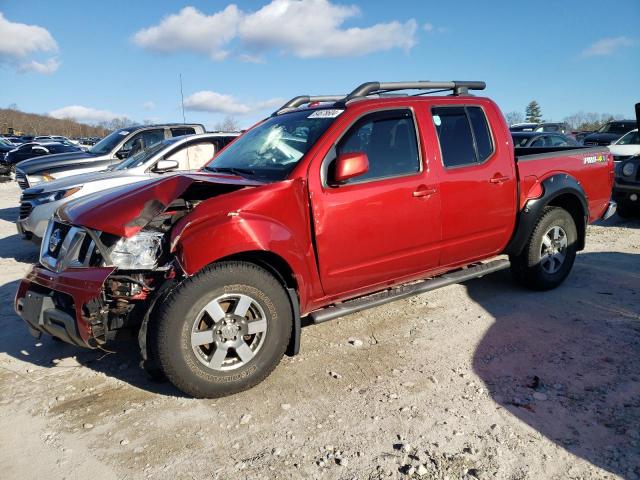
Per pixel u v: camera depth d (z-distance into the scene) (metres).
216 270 3.17
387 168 3.95
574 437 2.80
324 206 3.60
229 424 3.04
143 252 3.27
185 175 3.71
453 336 4.19
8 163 23.27
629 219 9.62
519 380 3.44
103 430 3.01
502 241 4.76
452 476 2.53
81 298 3.12
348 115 3.82
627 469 2.54
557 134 13.38
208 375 3.22
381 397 3.28
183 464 2.69
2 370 3.79
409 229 4.02
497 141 4.62
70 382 3.60
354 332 4.34
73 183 7.17
